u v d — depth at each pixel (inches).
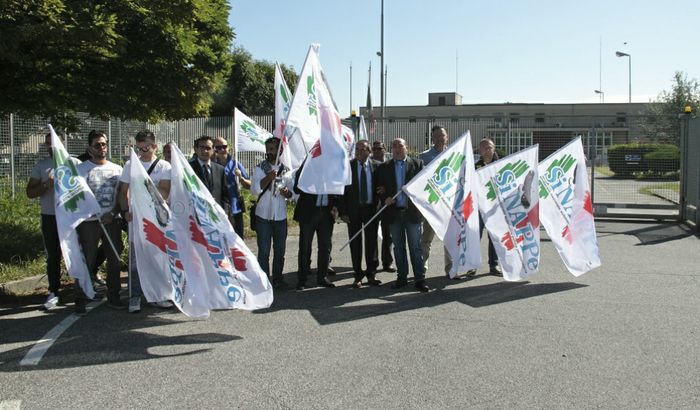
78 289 260.1
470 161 317.7
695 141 540.7
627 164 601.3
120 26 379.2
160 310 273.6
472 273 349.7
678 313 261.0
